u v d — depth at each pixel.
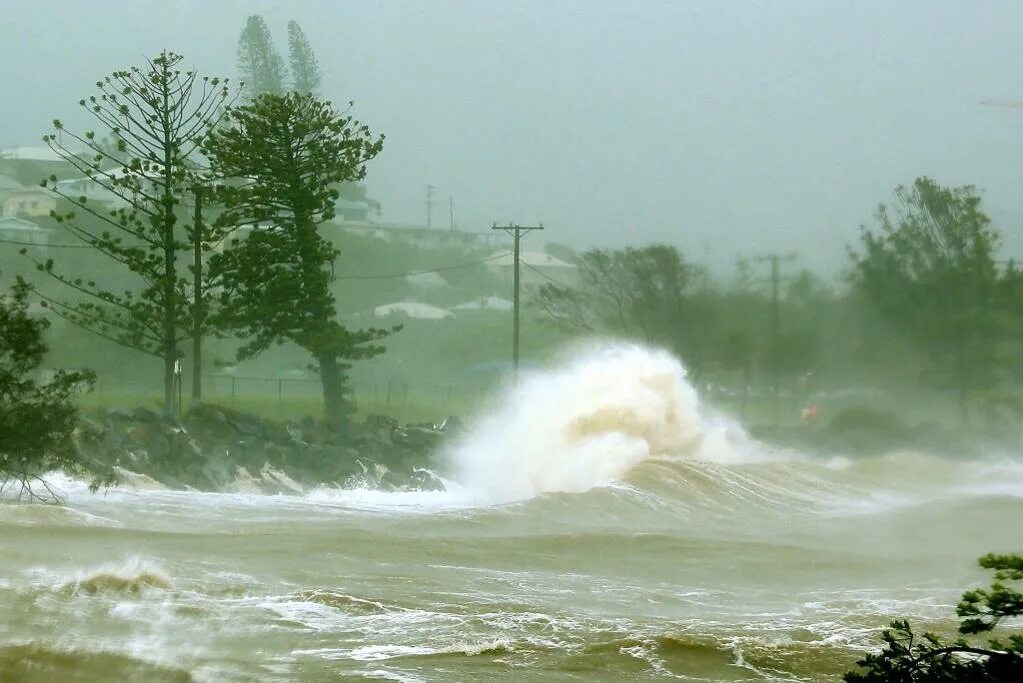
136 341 114.75
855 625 41.06
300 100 120.50
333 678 33.31
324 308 122.56
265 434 99.00
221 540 55.50
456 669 34.69
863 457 120.25
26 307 70.75
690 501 76.88
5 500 67.75
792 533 67.25
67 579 44.09
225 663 34.41
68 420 71.00
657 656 36.66
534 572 51.09
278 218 121.94
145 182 120.75
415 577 48.19
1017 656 27.81
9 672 32.72
